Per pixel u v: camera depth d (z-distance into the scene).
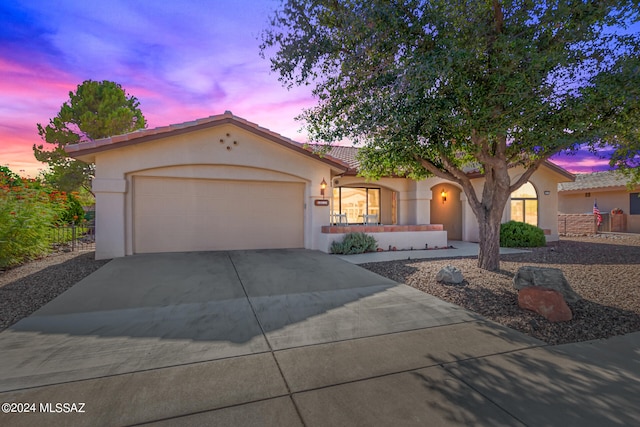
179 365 3.53
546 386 3.18
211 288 6.78
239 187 11.70
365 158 9.51
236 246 11.67
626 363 3.68
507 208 16.69
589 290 6.59
